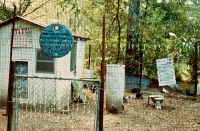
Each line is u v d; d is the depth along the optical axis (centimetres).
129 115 916
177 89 1402
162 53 1348
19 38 985
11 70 533
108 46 1410
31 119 832
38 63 984
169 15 1326
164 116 908
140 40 1288
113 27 1315
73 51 1136
